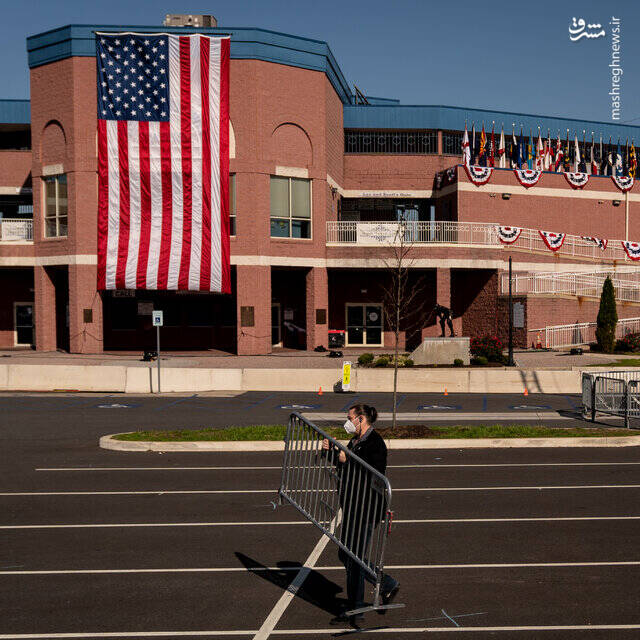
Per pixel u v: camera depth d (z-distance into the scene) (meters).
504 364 28.19
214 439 15.34
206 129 32.16
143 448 15.06
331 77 36.34
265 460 14.03
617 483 11.86
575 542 8.57
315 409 21.55
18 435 17.00
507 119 46.41
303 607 6.64
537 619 6.29
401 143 44.06
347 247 34.81
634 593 6.90
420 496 10.98
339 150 40.34
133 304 38.69
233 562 7.93
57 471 12.96
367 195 42.78
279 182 33.75
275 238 33.44
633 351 31.94
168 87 31.92
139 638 5.93
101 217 32.22
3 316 39.69
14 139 44.25
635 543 8.52
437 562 7.87
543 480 12.12
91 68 32.38
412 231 35.19
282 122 33.38
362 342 39.41
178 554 8.20
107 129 31.94
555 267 37.97
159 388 25.66
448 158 43.34
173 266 32.28
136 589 7.07
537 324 33.62
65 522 9.54
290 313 38.84
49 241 33.97
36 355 32.59
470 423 18.72
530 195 41.34
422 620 6.30
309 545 8.59
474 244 35.22
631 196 44.22
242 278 32.88
